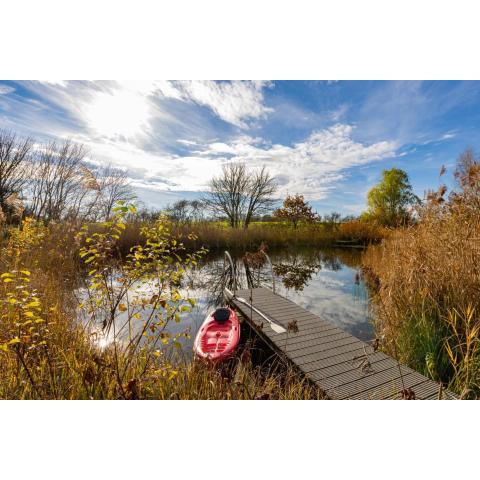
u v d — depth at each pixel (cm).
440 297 372
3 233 574
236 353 403
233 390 266
